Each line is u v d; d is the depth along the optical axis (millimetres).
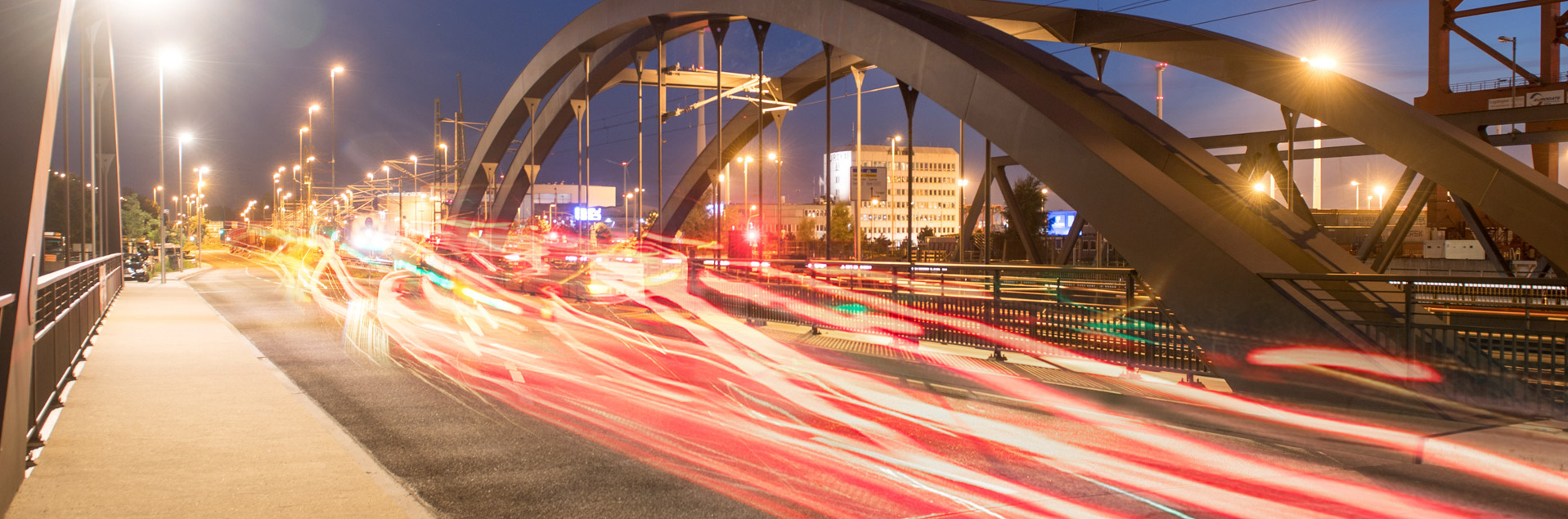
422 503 5738
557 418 8664
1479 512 5680
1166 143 15391
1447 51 33938
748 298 19281
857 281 17109
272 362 12656
